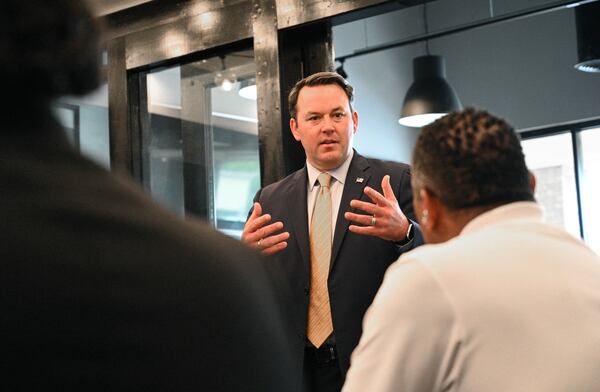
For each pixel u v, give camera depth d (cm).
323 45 364
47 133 62
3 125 60
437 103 645
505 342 121
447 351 123
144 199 65
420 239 254
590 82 724
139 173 419
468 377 122
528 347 121
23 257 56
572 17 735
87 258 58
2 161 58
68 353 56
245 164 384
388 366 125
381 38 780
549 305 123
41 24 61
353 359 131
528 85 755
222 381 63
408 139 797
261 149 366
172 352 60
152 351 59
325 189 282
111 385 58
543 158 761
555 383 120
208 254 64
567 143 749
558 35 741
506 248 128
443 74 665
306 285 270
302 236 277
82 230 59
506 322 121
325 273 271
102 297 58
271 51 365
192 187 402
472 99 786
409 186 278
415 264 128
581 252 133
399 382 124
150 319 60
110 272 59
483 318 122
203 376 62
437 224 140
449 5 795
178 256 62
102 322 58
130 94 421
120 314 58
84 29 64
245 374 64
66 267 57
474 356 122
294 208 282
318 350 265
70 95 64
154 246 61
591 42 533
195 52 395
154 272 61
